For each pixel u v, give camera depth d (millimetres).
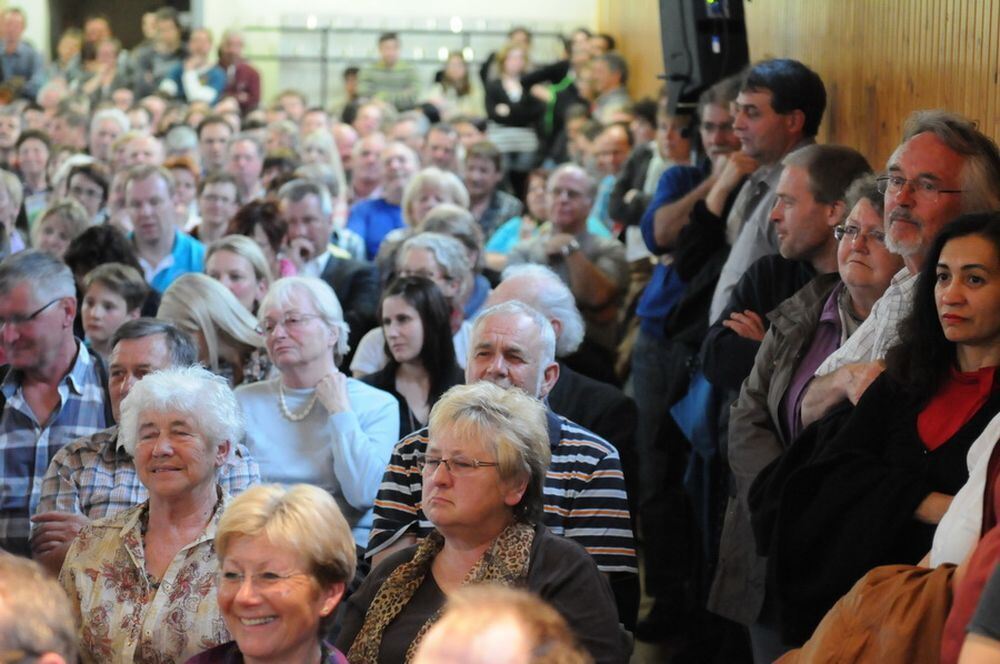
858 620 3717
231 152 11961
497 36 20906
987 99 5730
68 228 9125
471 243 8211
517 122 17172
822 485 4422
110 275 6859
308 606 3811
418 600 4254
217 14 21250
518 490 4234
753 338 5781
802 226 5637
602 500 4891
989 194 4691
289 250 8734
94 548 4520
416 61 20953
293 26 21156
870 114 7148
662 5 8812
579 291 8375
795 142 6582
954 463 4281
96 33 19969
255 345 6676
